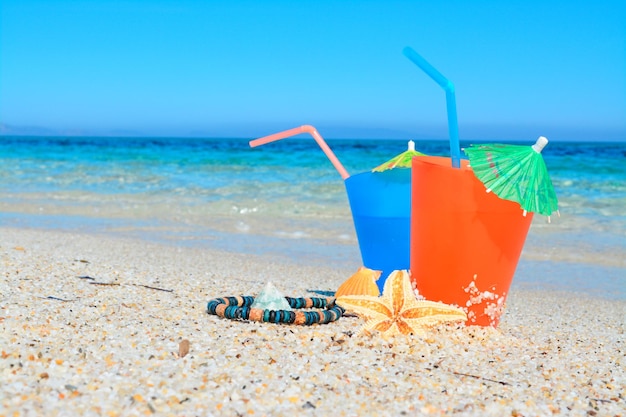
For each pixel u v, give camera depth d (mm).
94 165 2600
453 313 494
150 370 393
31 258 717
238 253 970
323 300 588
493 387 411
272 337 470
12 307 494
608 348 532
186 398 363
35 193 1731
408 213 600
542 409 386
